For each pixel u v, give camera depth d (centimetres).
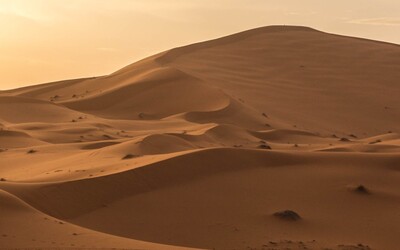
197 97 9469
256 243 2605
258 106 9756
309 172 3594
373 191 3359
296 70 12162
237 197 3152
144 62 11938
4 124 7300
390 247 2712
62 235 2017
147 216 2883
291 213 2923
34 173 4034
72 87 11300
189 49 12838
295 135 7069
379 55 13325
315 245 2595
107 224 2789
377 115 10538
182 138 5369
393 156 3859
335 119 10119
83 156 4534
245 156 3659
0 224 2075
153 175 3253
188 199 3081
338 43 13825
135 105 9625
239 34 13950
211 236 2688
